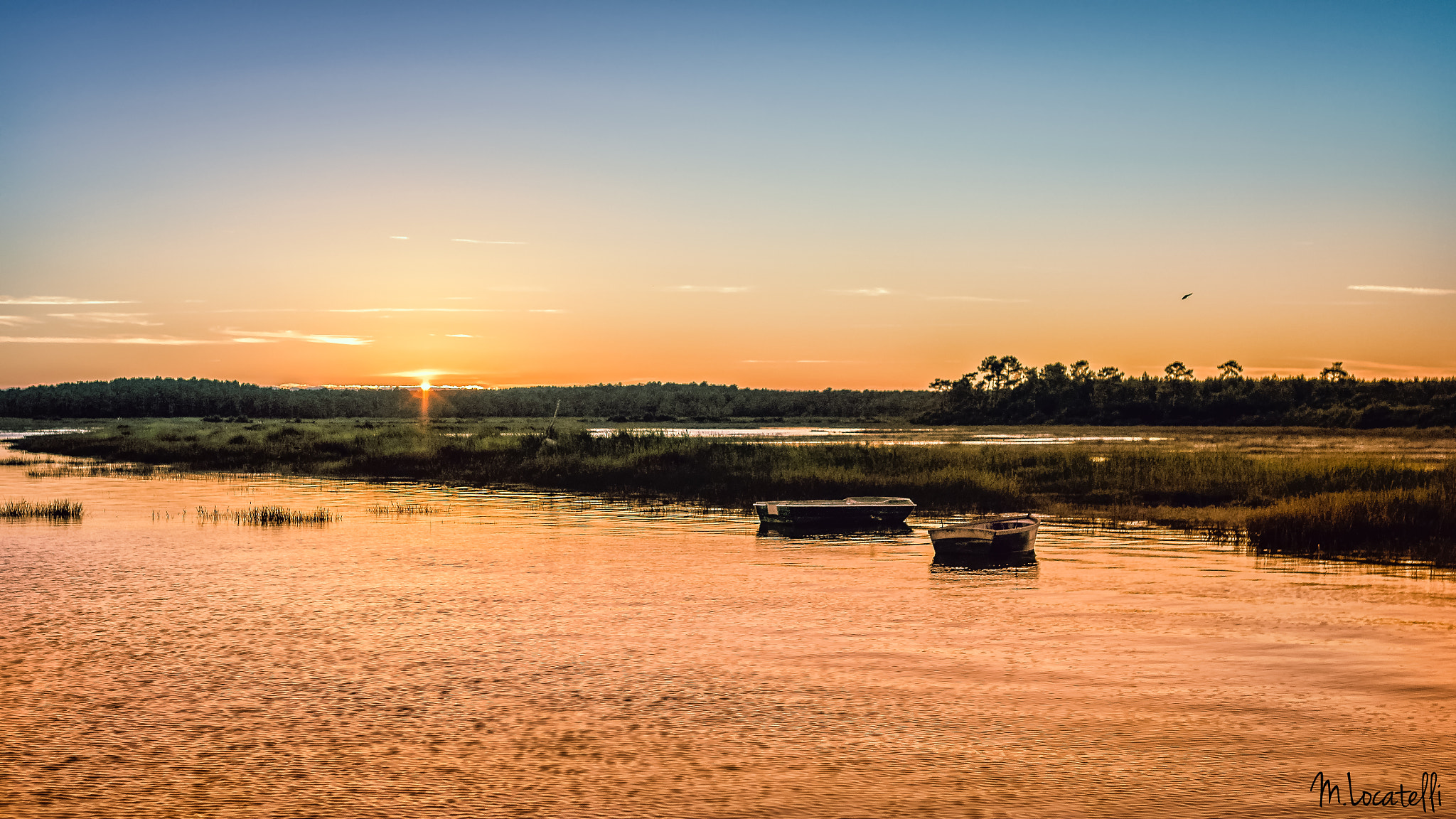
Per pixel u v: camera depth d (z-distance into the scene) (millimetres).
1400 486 32688
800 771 9891
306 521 30359
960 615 16891
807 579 20406
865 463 41250
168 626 16047
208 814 8883
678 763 10109
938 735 10922
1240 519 29625
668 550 24625
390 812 8945
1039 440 81875
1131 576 20750
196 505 35531
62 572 21141
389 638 15211
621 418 188375
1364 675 13164
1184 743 10664
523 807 9055
